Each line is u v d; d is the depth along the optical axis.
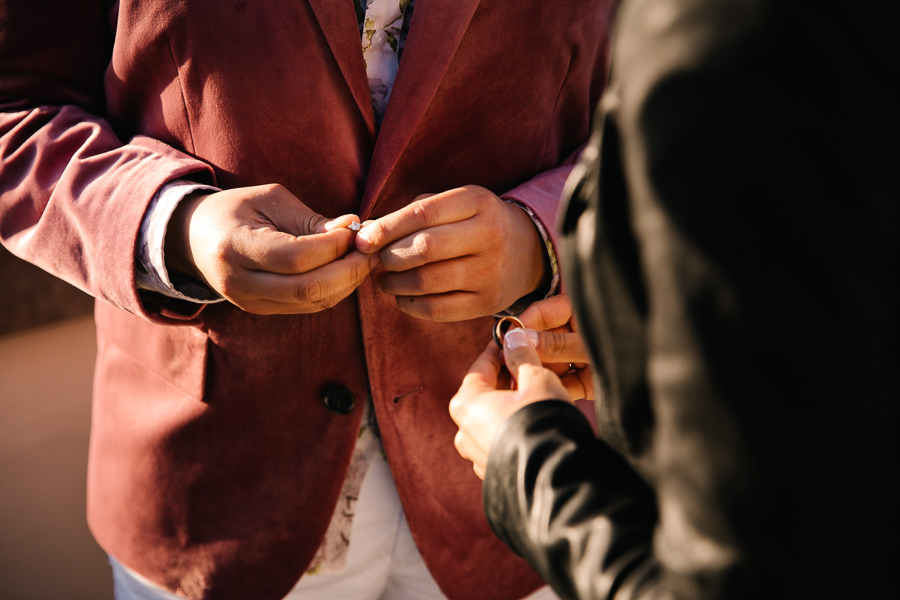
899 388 0.41
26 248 0.78
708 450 0.41
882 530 0.42
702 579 0.43
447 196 0.72
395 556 0.89
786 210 0.38
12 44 0.76
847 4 0.41
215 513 0.81
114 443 0.84
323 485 0.81
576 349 0.67
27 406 1.71
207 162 0.76
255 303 0.71
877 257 0.40
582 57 0.80
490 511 0.54
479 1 0.73
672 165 0.40
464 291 0.74
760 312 0.39
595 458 0.52
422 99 0.74
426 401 0.82
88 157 0.76
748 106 0.39
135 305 0.74
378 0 0.77
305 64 0.73
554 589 0.52
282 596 0.82
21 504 1.47
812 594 0.41
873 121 0.39
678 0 0.42
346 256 0.71
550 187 0.80
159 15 0.73
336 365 0.79
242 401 0.79
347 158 0.76
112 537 0.85
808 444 0.39
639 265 0.45
